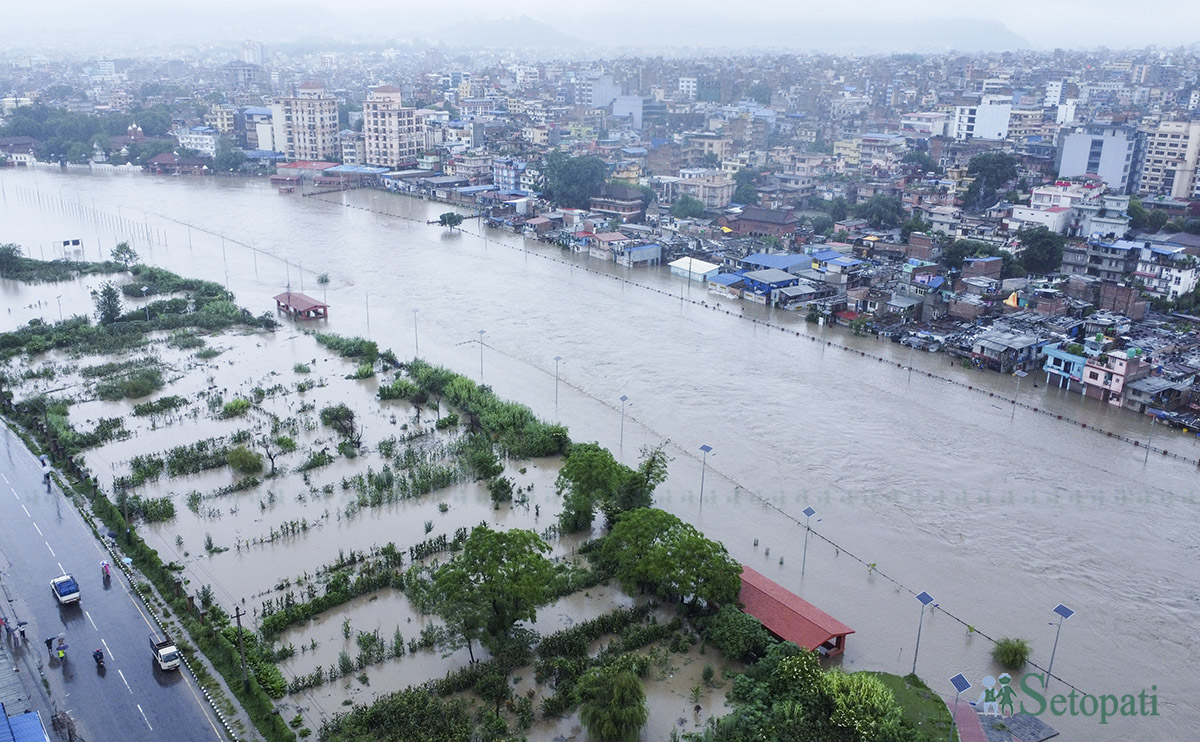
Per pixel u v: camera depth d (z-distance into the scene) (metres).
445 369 156.25
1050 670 87.56
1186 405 150.75
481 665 83.62
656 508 103.81
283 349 172.62
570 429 137.88
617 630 90.81
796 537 109.38
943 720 78.25
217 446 129.25
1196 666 89.00
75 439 127.75
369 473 121.81
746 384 158.38
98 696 79.81
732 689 81.69
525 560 87.06
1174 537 111.44
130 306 196.25
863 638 91.38
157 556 99.50
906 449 134.00
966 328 185.62
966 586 100.62
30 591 94.50
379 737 75.25
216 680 82.25
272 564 101.69
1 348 166.38
